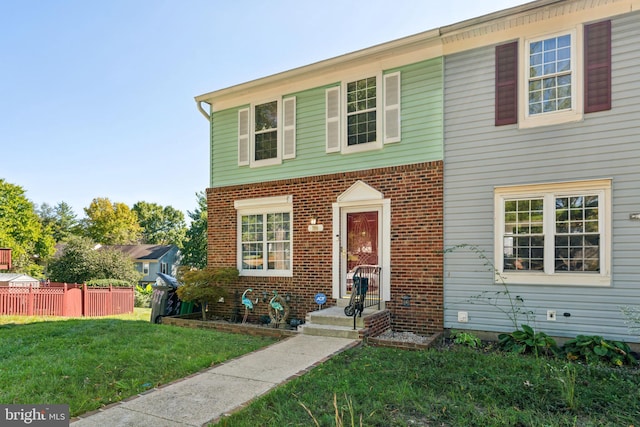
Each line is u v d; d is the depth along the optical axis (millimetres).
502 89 7402
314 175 9398
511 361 5457
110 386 4617
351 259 8867
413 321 7914
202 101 11102
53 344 6773
